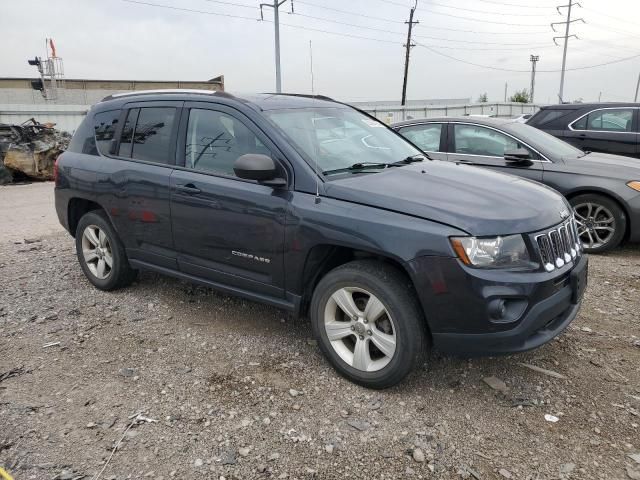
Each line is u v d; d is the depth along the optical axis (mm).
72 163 4938
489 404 3143
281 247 3465
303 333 4066
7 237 7375
